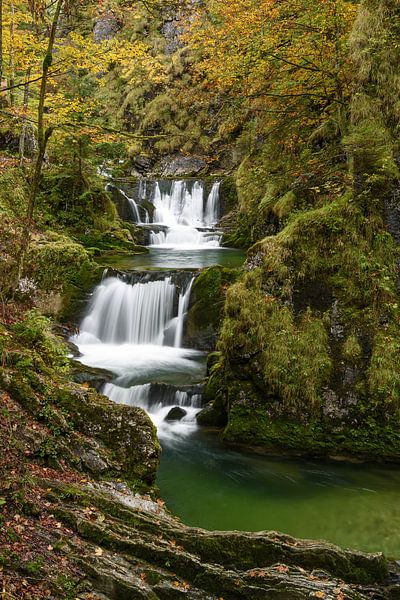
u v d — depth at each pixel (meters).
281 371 6.88
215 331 10.47
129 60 9.97
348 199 7.52
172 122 26.83
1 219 8.52
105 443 4.99
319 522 5.19
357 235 7.30
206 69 11.45
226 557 3.76
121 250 16.09
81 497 3.99
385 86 7.76
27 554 3.14
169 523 4.13
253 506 5.51
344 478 6.18
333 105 10.38
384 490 5.88
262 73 10.62
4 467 3.89
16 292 7.43
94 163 18.55
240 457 6.70
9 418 4.43
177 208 22.45
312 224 7.44
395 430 6.46
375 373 6.64
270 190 12.60
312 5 9.49
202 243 18.61
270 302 7.25
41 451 4.38
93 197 17.20
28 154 17.75
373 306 6.97
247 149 17.25
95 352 10.37
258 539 3.86
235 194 20.75
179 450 6.84
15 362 5.15
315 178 9.94
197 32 11.24
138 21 28.23
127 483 4.76
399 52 7.70
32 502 3.62
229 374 7.29
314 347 6.91
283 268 7.33
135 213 21.09
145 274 11.31
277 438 6.82
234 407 7.12
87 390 5.49
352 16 9.23
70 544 3.39
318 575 3.66
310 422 6.77
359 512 5.38
